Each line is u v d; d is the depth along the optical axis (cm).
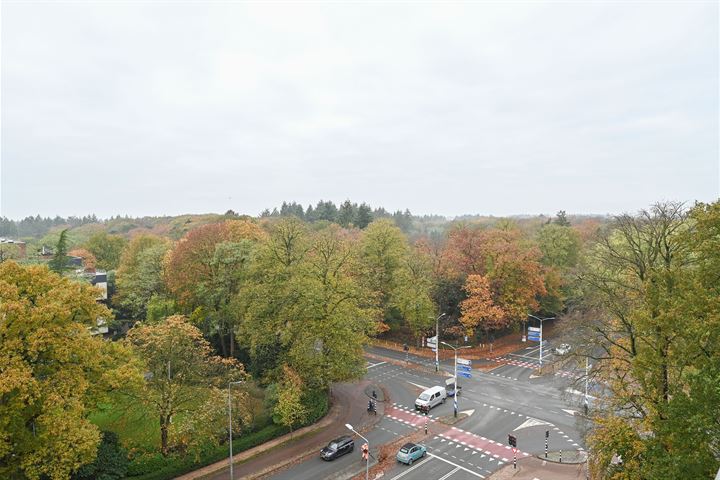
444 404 5272
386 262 8156
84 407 3073
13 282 3000
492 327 7581
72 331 3066
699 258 2395
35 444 2817
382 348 7644
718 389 1977
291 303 4869
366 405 5219
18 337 2803
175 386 3769
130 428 4062
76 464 2842
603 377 3097
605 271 3928
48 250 8494
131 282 7225
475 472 3794
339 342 4816
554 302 8306
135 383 3341
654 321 2364
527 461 3969
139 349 3797
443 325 7644
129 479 3425
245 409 4088
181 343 3888
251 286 5003
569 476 3700
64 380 2911
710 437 2050
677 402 2164
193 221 15188
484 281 7081
